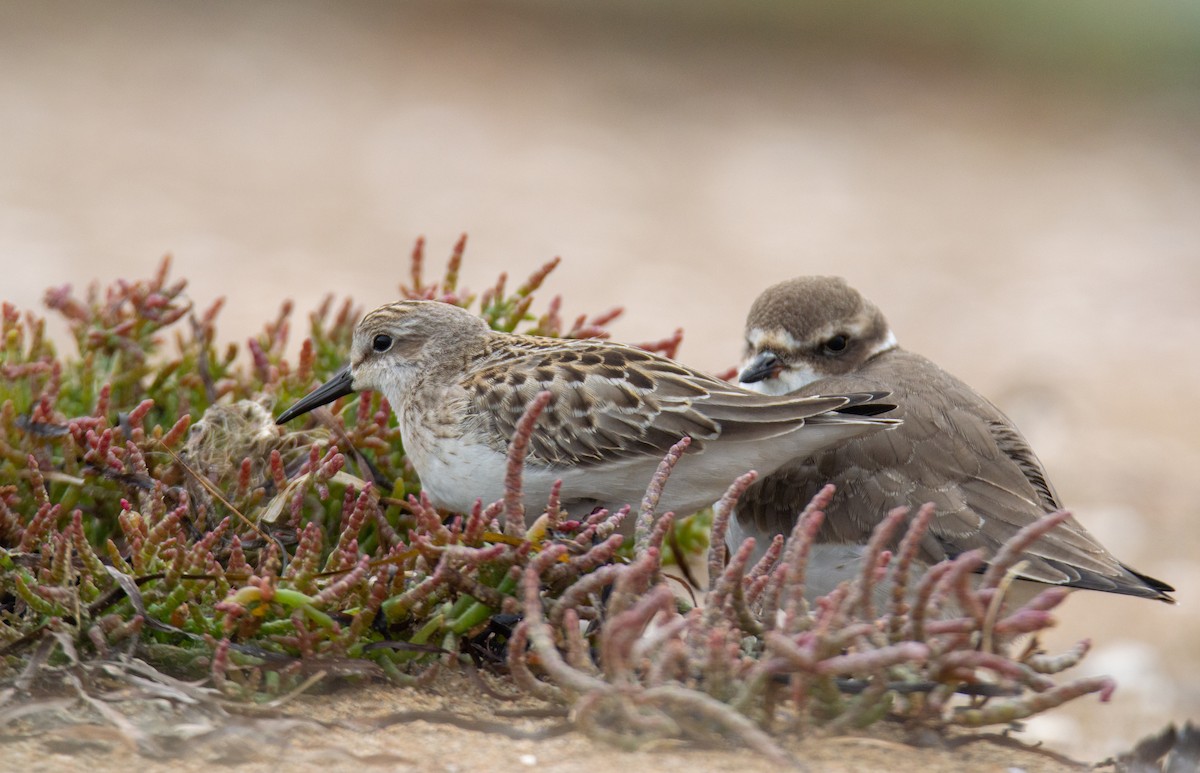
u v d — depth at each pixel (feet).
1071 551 34.17
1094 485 63.31
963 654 27.22
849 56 152.66
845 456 35.19
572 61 142.82
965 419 36.14
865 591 27.91
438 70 136.67
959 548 34.09
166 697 28.02
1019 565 33.37
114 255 83.97
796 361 39.63
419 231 95.45
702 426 32.55
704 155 120.88
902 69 149.89
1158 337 86.58
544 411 32.89
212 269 83.66
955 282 95.04
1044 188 119.65
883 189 116.37
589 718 26.86
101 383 39.17
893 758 27.12
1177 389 77.46
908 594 33.58
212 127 115.24
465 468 33.63
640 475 32.94
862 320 39.96
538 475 33.04
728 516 29.94
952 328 85.61
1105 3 151.33
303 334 71.72
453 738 27.20
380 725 27.61
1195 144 134.41
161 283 41.01
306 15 148.46
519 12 154.10
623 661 25.96
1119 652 47.80
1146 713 43.27
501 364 34.71
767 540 35.88
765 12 152.05
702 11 153.38
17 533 32.81
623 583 27.48
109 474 33.88
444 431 34.01
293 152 111.55
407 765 26.13
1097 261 101.71
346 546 30.83
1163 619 50.93
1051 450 67.62
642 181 112.68
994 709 27.71
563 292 85.25
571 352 34.45
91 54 129.90
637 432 32.63
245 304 77.36
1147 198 118.83
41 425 35.24
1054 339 84.58
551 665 26.48
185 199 97.71
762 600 30.66
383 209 99.76
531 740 27.12
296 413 36.73
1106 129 137.08
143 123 114.32
